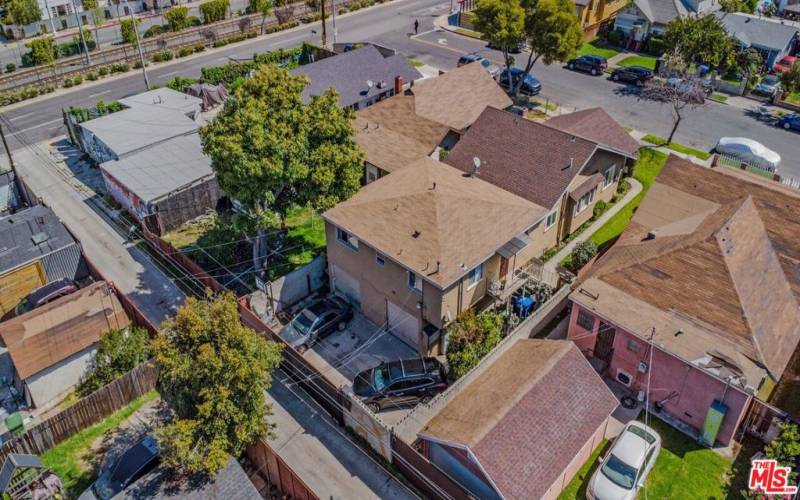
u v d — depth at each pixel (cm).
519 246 3055
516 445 2241
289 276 3356
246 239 3775
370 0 8488
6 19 7244
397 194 3241
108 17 8075
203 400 2253
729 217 3000
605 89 5803
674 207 3388
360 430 2600
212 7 7762
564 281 3306
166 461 2181
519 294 3322
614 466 2384
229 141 2964
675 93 4719
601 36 6969
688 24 5759
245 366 2255
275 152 3009
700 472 2459
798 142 4853
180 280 3603
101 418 2738
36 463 2327
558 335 3128
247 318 3111
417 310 2989
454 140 4431
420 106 4525
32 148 5050
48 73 6262
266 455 2381
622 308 2795
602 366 2889
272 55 6444
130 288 3550
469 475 2300
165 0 8400
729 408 2478
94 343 2914
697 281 2791
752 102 5531
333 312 3194
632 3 6569
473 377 2791
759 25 6150
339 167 3275
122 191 4166
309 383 2800
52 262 3462
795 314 2880
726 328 2641
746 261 2892
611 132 4100
